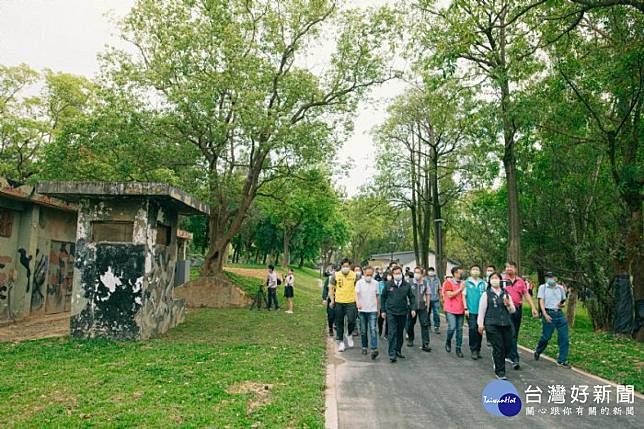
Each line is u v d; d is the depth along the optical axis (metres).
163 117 18.80
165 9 19.89
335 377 8.12
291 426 5.43
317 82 21.03
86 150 21.11
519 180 19.55
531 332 13.93
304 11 20.38
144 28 19.94
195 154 20.98
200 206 13.90
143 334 11.33
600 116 15.34
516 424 5.86
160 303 12.55
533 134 16.09
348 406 6.48
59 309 17.81
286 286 19.45
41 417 5.55
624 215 15.83
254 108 18.34
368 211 32.25
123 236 11.65
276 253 59.84
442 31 15.16
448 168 29.55
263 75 19.28
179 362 8.61
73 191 11.16
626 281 14.95
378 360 9.68
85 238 11.54
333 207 29.56
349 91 21.11
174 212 13.71
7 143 29.14
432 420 5.95
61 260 17.94
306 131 19.72
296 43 21.00
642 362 9.50
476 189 28.50
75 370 7.92
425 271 14.29
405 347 11.38
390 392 7.20
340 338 10.73
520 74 14.46
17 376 7.47
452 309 10.40
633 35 14.07
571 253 18.56
